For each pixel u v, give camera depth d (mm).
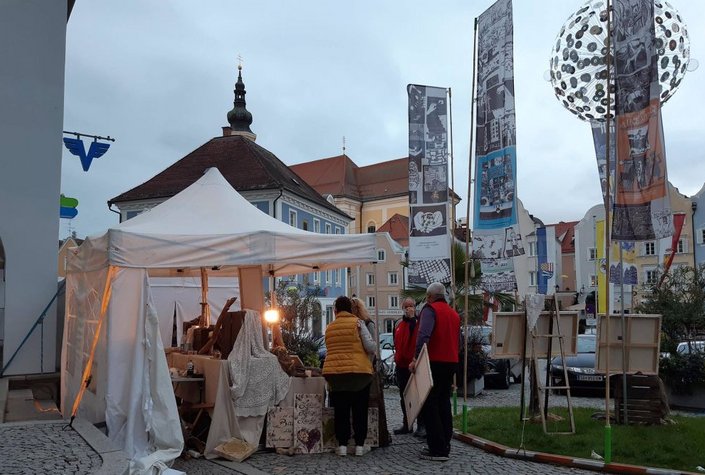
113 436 7645
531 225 46281
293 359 8898
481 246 9078
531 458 7691
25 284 12617
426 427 7770
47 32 13289
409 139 10609
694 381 12609
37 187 12898
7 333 12398
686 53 8383
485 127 9094
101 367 8148
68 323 10664
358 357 7961
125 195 49844
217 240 8398
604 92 8742
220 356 8516
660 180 6898
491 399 15086
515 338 9500
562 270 65000
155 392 7617
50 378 12203
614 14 7281
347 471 7188
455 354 7871
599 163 9836
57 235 12984
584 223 59094
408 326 9117
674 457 7324
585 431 8883
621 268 9273
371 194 87438
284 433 8242
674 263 46844
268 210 46594
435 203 10578
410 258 10648
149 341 7762
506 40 8711
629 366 9156
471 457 7906
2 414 9242
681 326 13055
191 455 7816
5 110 12781
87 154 14227
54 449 6582
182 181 49219
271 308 12227
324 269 11211
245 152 50500
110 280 7902
